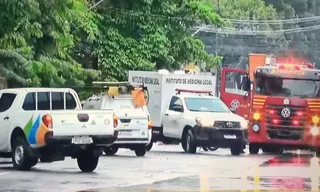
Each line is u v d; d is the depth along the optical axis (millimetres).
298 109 58031
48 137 38125
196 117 57531
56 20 51312
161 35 85562
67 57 69438
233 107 82938
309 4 145875
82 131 38812
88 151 39562
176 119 59906
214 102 60594
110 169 42188
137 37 85812
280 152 62156
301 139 58062
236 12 134250
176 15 88000
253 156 56219
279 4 143000
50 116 38312
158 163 46906
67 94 42500
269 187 34062
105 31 83500
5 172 39250
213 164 46844
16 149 40250
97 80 81375
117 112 53125
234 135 57156
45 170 41062
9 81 58938
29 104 41125
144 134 53188
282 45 137375
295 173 41531
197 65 103812
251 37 138000
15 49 57281
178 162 47906
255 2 137375
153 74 67875
